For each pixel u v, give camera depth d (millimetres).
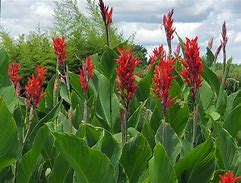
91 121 2109
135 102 2125
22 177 1489
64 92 2418
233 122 1842
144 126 1710
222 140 1572
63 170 1490
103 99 2037
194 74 1566
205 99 2275
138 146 1459
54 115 1708
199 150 1417
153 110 2018
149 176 1355
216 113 2156
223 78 2309
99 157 1280
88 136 1517
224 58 2266
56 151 1620
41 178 1662
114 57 2078
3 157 1430
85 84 1770
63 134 1240
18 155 1549
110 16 2107
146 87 2133
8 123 1396
